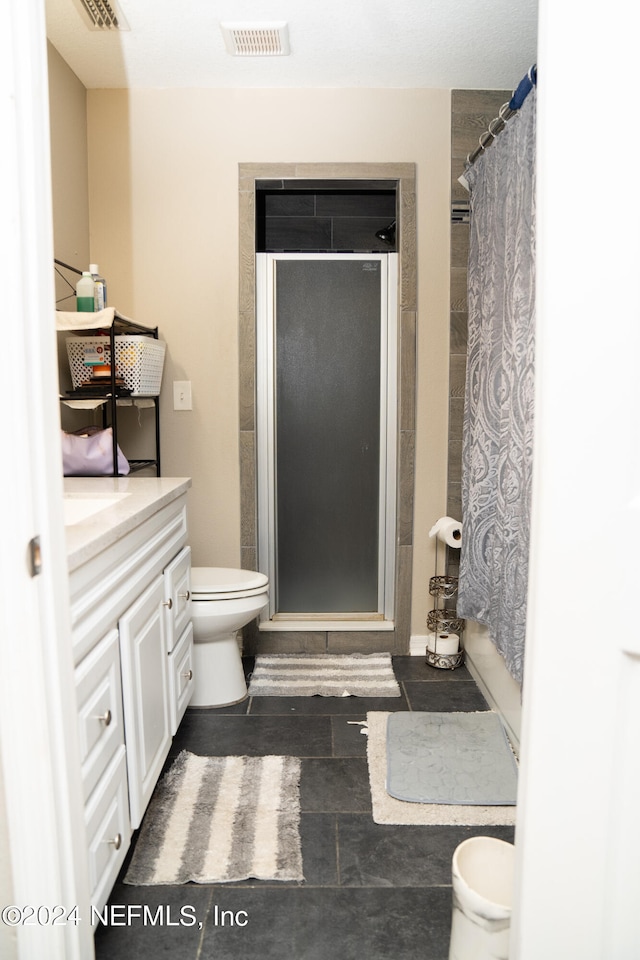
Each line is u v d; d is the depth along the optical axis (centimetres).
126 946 150
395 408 318
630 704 104
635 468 101
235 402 308
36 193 99
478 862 147
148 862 175
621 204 98
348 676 293
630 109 96
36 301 100
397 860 178
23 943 109
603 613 104
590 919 109
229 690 266
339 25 244
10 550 101
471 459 275
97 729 141
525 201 209
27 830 106
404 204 298
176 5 230
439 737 239
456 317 303
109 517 161
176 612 220
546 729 107
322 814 197
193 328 304
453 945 135
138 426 307
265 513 323
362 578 329
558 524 104
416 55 266
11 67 94
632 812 106
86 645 137
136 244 300
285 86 293
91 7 231
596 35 96
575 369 101
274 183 304
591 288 100
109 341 260
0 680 104
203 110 295
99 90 294
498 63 272
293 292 314
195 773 215
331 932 154
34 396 101
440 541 316
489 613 251
